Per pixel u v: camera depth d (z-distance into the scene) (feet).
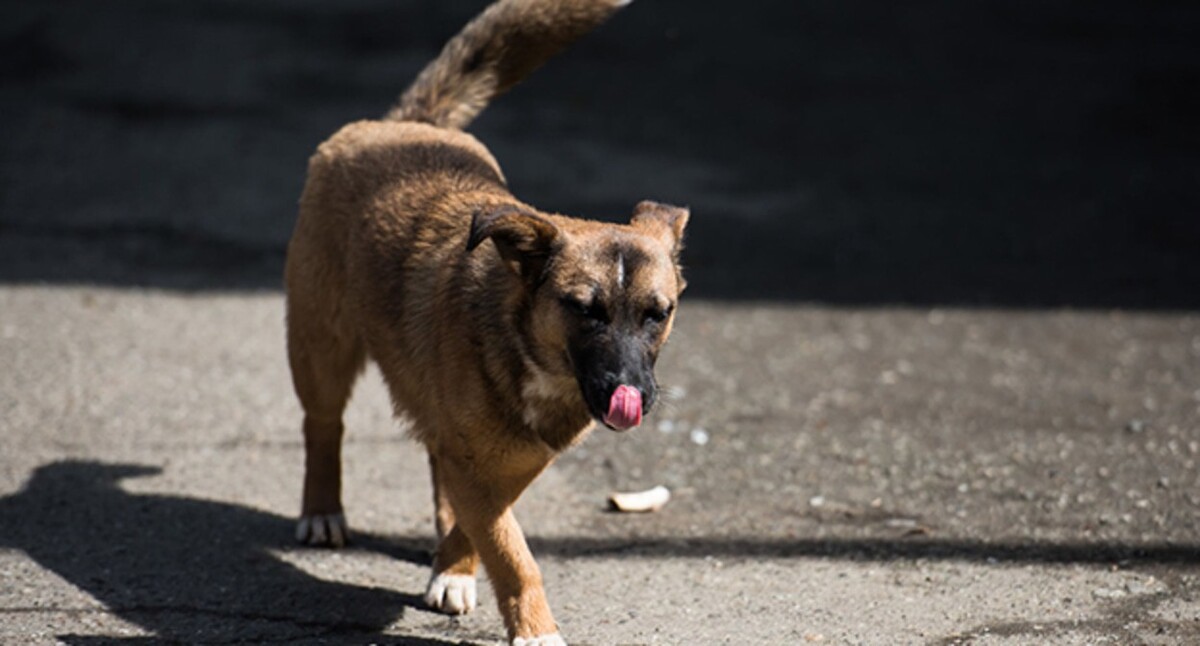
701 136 68.13
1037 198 61.77
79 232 52.70
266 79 72.43
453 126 32.89
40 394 38.06
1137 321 48.16
